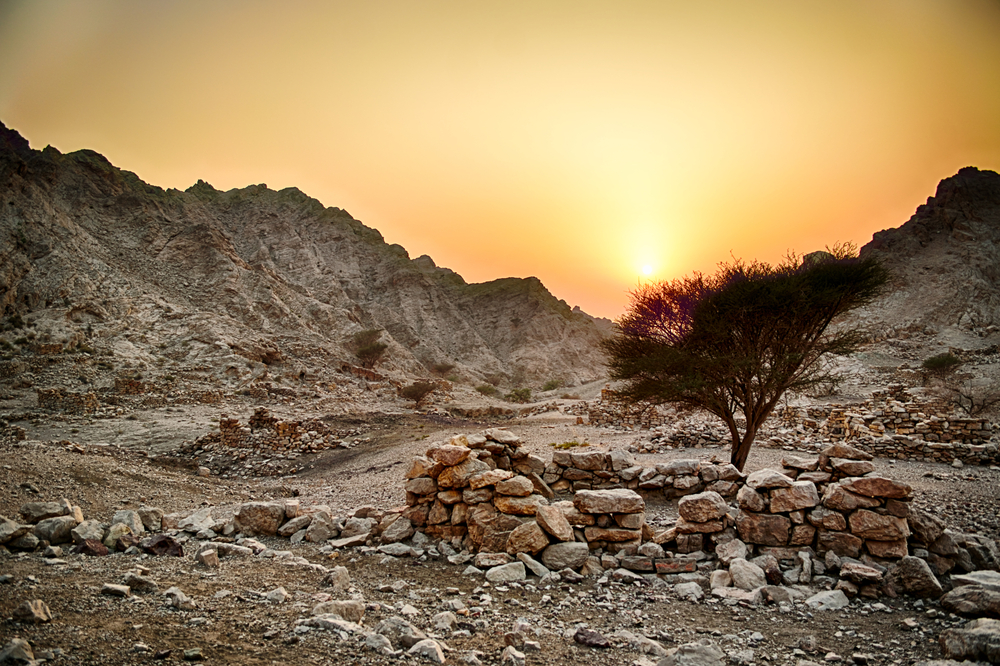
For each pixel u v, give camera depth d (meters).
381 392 74.00
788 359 15.86
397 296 190.12
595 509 8.71
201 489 16.58
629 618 6.27
